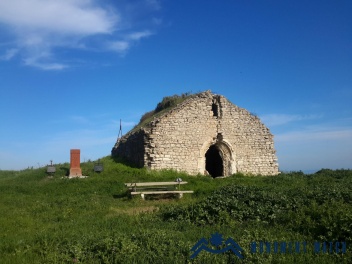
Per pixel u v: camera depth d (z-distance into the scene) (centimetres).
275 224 1072
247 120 2886
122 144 3400
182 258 810
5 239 1028
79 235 1001
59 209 1560
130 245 864
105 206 1619
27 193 2048
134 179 2344
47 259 838
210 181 2395
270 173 2888
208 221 1159
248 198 1255
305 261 789
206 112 2789
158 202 1742
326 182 2109
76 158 2617
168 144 2659
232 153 2817
